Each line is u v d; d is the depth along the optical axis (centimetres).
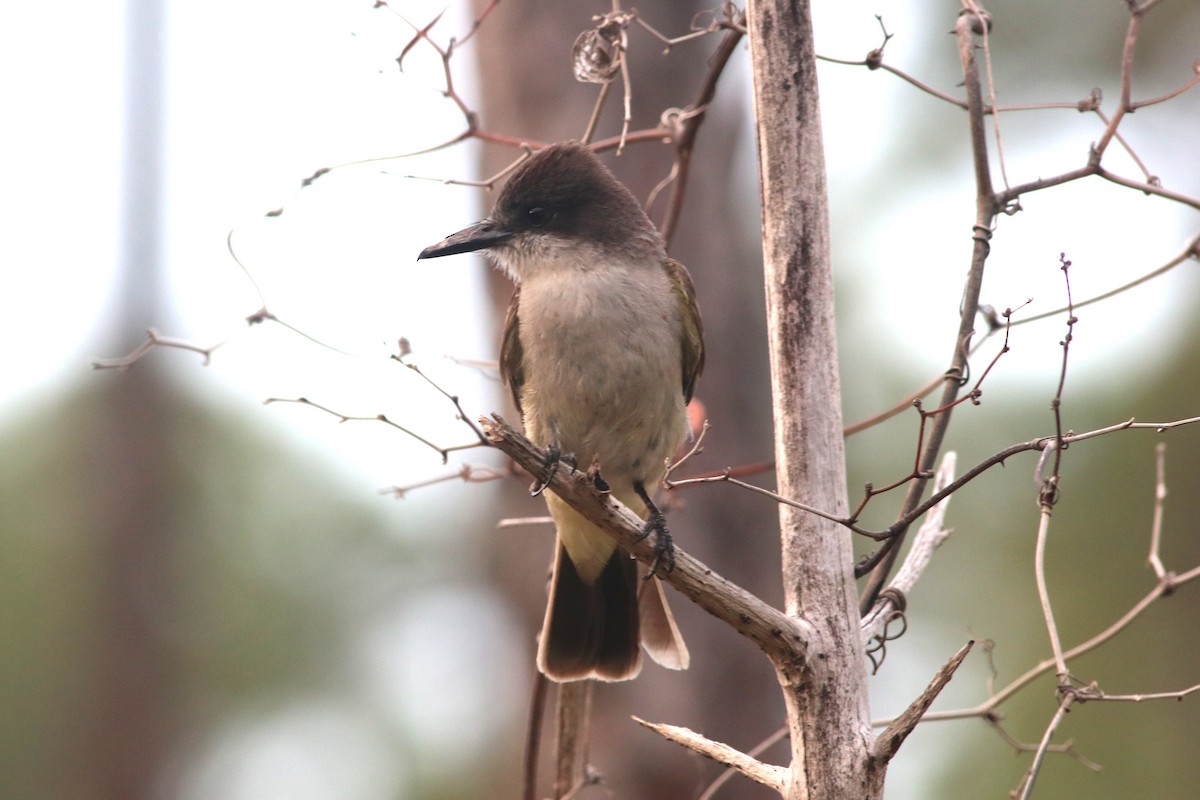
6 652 1677
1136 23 678
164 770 1648
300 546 1561
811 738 548
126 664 1673
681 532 1100
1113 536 1155
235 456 1656
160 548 1677
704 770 974
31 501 1712
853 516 543
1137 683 1116
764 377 1168
